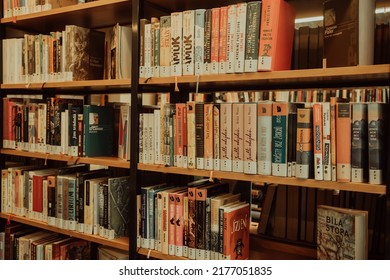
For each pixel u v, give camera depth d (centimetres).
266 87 172
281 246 160
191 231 148
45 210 195
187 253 150
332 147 120
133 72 160
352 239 122
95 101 245
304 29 151
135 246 161
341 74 119
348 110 117
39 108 197
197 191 146
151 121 158
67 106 188
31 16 199
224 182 168
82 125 182
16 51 209
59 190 187
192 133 146
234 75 137
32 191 200
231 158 139
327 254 130
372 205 143
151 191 158
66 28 184
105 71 199
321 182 121
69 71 184
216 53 141
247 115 134
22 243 204
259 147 133
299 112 124
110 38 183
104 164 173
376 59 132
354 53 118
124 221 178
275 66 130
